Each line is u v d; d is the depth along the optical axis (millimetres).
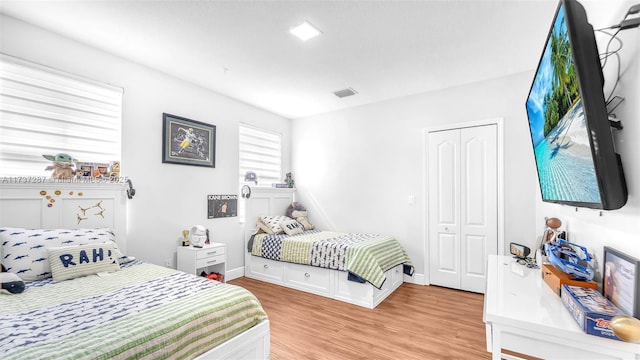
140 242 2988
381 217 4137
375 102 4219
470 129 3518
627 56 1270
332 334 2461
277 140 4859
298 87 3648
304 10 2096
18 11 2131
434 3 2012
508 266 2148
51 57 2414
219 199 3826
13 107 2273
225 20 2230
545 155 1852
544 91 1682
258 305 1837
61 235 2166
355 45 2604
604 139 1124
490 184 3379
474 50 2695
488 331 1603
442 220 3680
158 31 2396
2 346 1103
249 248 4055
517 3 2004
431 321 2699
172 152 3281
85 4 2045
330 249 3297
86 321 1328
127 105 2906
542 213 2967
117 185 2732
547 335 1166
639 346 1019
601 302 1195
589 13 1783
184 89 3430
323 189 4699
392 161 4059
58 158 2398
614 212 1372
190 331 1408
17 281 1694
